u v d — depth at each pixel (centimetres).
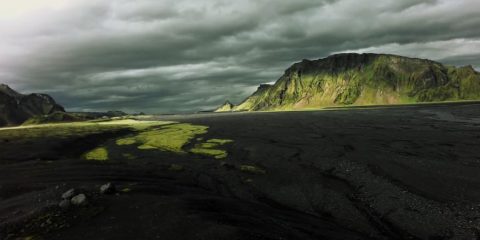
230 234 2495
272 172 5681
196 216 2864
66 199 3080
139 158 7731
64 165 6256
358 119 15312
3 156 8538
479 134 8375
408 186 4519
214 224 2684
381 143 7781
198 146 9144
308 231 3028
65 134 13438
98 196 3322
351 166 5719
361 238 3048
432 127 10362
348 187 4659
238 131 12619
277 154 7219
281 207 4047
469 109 19488
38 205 3231
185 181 5103
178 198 3475
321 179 5100
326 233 3042
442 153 6325
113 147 9931
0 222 2859
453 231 3212
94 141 11550
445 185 4481
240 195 4578
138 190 3909
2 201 3756
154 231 2550
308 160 6425
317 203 4141
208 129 14288
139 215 2866
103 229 2592
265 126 14288
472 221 3384
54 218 2777
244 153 7619
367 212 3775
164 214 2891
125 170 5712
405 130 9931
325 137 9469
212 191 4694
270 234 2686
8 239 2481
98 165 6194
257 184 5044
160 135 12644
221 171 5909
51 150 9394
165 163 6819
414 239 3112
